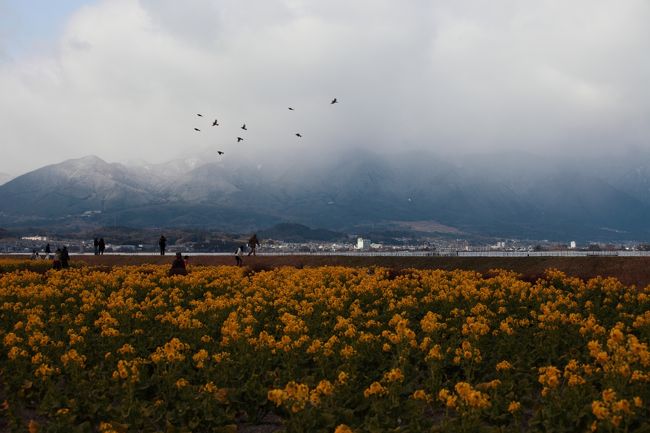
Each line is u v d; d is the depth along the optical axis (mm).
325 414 13789
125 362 16047
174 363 17094
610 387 13953
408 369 17406
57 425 13750
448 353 18203
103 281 34031
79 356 17484
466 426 12695
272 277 37875
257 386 16188
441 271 38906
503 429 13203
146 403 15523
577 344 19484
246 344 18469
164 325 22875
